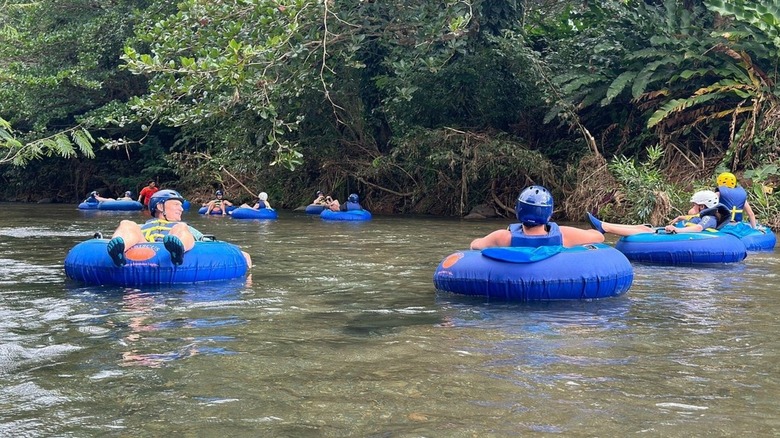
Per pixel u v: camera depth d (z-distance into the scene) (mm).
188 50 17969
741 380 3721
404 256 9414
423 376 3768
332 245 10898
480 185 20672
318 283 6992
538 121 21016
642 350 4340
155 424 3066
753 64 16312
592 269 6160
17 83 25422
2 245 10680
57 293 6270
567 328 4980
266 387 3578
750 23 15617
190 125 22359
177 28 16016
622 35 17781
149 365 3971
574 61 19625
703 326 5062
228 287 6691
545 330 4910
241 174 24922
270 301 5980
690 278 7512
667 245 8758
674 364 4020
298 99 20250
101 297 6094
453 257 6574
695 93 16406
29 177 32031
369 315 5426
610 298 6234
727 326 5066
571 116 18969
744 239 10266
